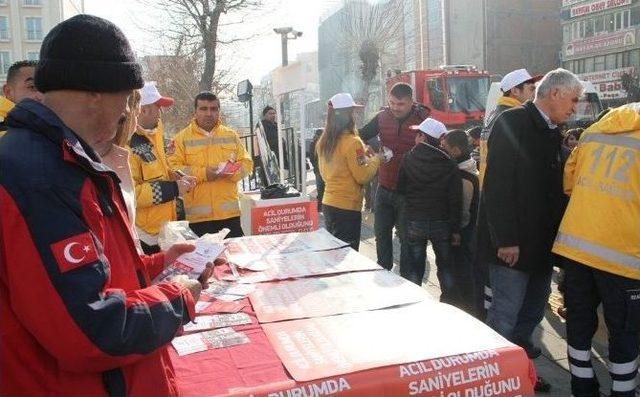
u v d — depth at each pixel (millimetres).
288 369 1634
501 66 48688
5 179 1145
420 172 4602
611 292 3070
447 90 17547
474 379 1679
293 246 3264
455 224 4605
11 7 65312
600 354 4176
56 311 1127
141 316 1245
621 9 37062
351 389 1578
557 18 49938
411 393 1622
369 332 1902
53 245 1141
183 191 3891
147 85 3814
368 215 10273
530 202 3441
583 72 40594
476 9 49156
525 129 3410
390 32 33312
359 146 4898
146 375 1348
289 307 2182
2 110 3041
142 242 3752
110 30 1295
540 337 4504
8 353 1188
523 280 3562
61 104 1284
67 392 1227
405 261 4895
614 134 3113
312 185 14172
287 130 8562
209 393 1522
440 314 2078
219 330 1958
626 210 3000
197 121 4719
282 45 11406
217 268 2770
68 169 1218
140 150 3703
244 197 5785
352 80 35875
